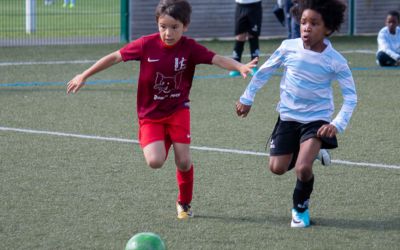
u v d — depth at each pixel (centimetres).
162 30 1041
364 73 2534
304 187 1032
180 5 1036
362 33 3712
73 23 3781
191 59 1066
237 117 1794
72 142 1536
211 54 1060
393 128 1694
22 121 1731
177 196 1184
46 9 4300
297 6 1045
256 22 2523
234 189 1221
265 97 2064
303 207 1041
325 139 1033
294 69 1041
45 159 1399
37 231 1014
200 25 3412
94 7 4334
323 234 1012
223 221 1066
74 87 1074
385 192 1209
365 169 1348
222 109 1892
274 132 1076
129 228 1031
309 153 1020
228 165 1368
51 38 3356
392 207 1133
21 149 1472
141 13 3338
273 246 965
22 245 962
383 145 1530
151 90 1062
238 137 1589
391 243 979
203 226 1042
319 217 1086
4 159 1395
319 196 1187
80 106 1916
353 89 1033
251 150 1479
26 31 3512
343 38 3553
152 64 1055
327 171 1332
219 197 1178
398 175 1311
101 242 976
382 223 1059
